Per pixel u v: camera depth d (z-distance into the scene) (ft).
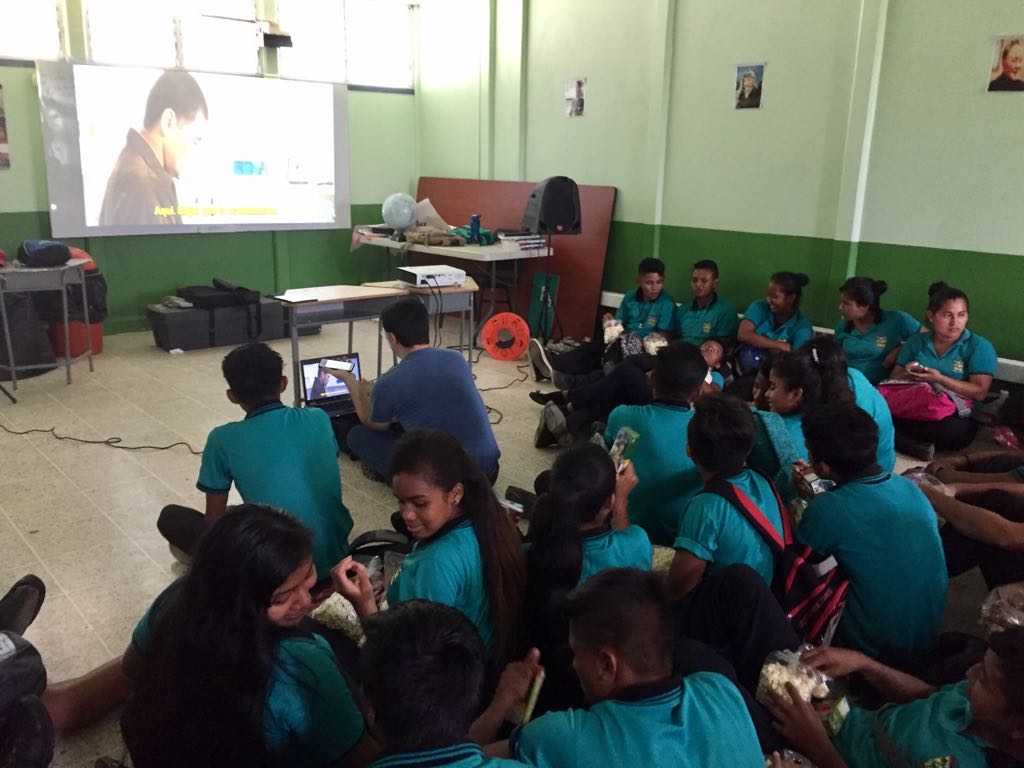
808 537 6.74
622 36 18.42
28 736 4.87
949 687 5.14
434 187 23.93
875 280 14.49
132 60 19.54
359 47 23.30
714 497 6.51
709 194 17.47
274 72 21.65
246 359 7.77
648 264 16.47
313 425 7.87
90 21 18.85
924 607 6.52
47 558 9.46
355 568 5.84
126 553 9.62
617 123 18.90
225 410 14.88
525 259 21.20
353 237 21.53
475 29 21.76
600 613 3.99
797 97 15.62
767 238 16.61
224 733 3.97
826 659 5.95
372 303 14.87
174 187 20.48
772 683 5.52
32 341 16.44
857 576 6.55
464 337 21.03
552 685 5.57
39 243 16.10
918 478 8.53
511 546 5.86
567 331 20.36
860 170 14.84
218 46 20.66
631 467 7.67
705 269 15.94
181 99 20.10
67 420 14.17
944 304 12.51
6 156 18.44
